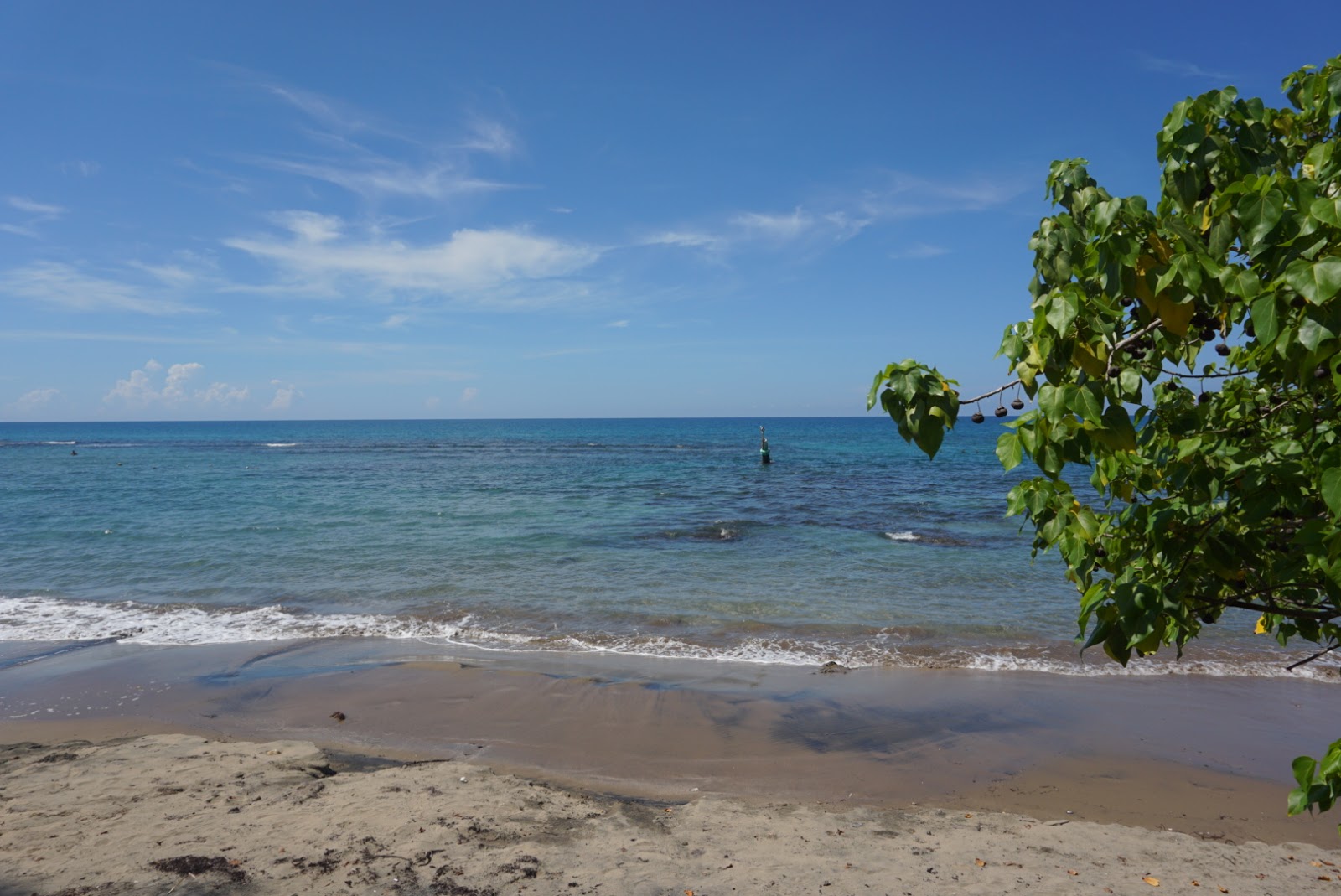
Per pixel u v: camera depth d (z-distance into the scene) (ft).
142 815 18.12
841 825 18.78
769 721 25.94
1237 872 16.57
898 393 7.07
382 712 26.81
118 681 30.25
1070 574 9.62
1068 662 32.55
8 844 16.48
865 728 25.38
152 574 51.83
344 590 46.70
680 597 44.60
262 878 15.21
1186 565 8.18
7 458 215.72
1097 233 7.32
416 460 200.64
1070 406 6.50
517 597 44.75
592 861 16.46
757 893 15.29
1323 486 6.31
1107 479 9.66
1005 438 7.09
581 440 347.15
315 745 24.03
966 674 31.09
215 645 35.29
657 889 15.31
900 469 156.56
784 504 92.94
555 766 22.58
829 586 47.42
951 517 79.82
